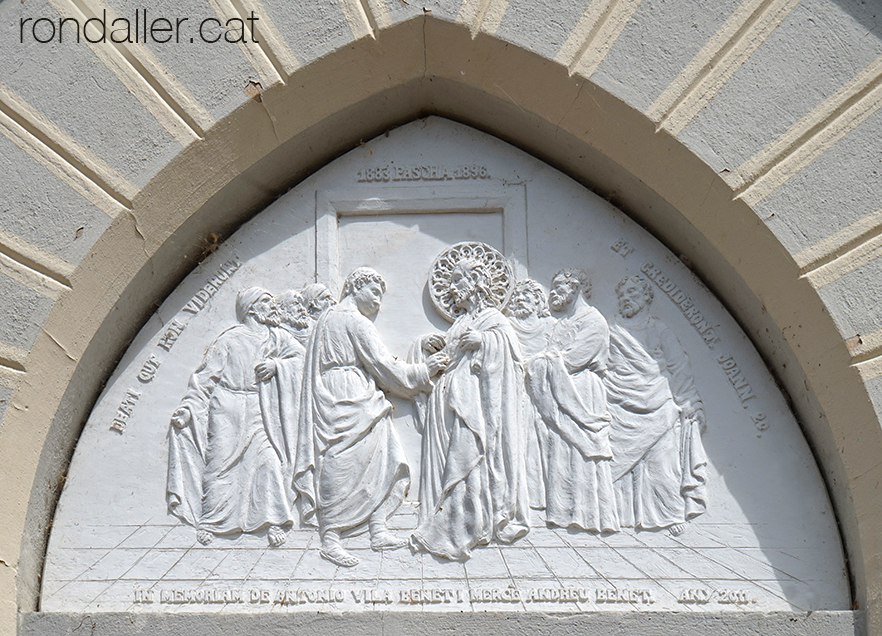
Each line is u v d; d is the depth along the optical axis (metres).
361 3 3.30
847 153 3.16
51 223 3.18
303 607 3.08
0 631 2.94
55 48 3.24
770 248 3.16
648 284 3.43
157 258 3.31
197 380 3.34
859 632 2.98
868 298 3.09
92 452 3.28
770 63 3.23
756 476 3.24
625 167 3.31
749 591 3.12
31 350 3.13
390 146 3.54
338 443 3.25
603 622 3.01
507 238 3.47
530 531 3.19
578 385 3.32
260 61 3.27
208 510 3.22
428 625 3.00
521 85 3.32
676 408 3.30
